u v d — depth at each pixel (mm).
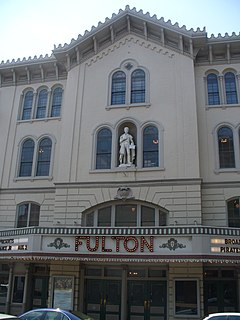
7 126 26750
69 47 25375
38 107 26922
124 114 23703
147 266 21094
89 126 24016
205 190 21672
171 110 22984
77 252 18812
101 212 22172
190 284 19688
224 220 20984
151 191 21438
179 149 22000
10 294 22703
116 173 22375
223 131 22938
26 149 25938
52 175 24453
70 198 22422
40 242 19438
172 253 17812
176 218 20672
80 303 21078
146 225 21375
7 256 20250
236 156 22156
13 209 24406
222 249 17844
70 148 23688
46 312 13203
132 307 20641
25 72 27672
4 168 25656
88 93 24875
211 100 23859
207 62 24500
